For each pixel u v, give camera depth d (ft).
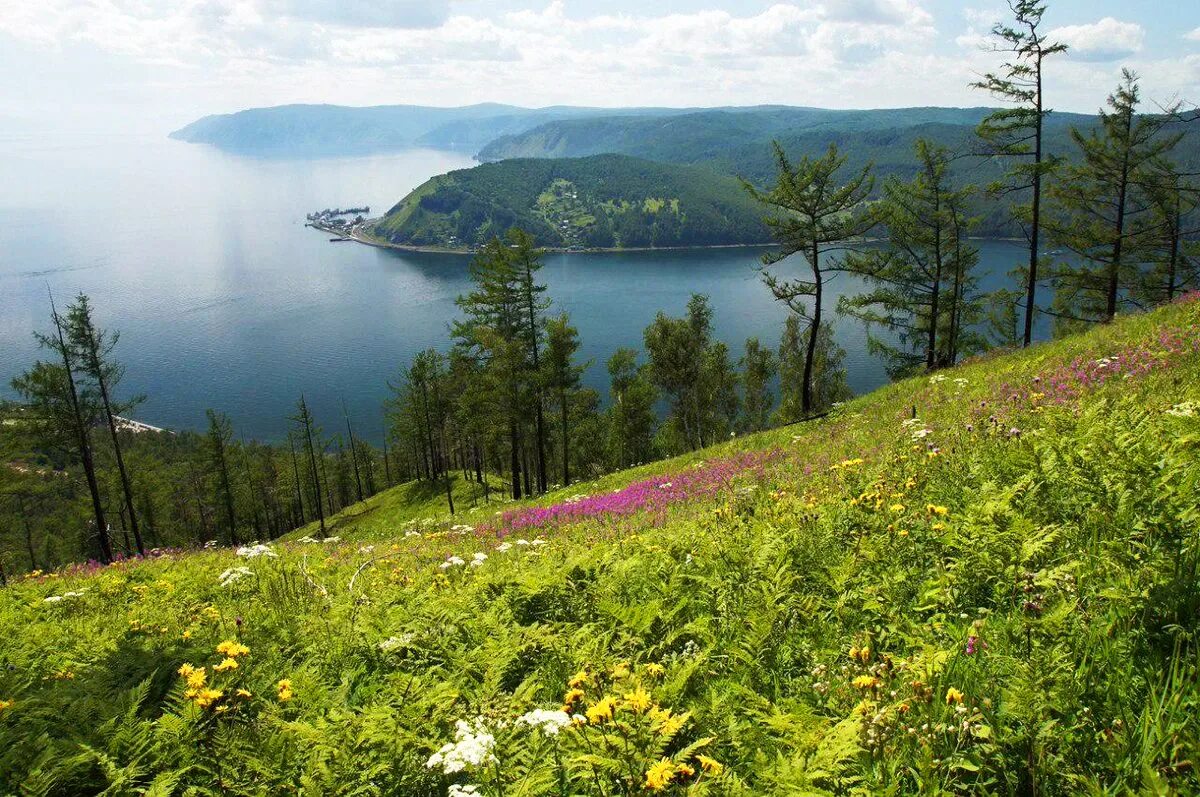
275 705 14.61
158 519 253.44
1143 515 13.88
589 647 15.28
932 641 12.76
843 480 29.35
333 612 22.89
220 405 581.53
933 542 17.31
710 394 217.15
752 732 11.58
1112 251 113.60
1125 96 106.01
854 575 17.10
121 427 407.64
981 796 8.70
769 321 636.07
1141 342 42.16
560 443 236.43
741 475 49.49
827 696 12.06
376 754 11.91
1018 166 93.71
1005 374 54.44
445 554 40.27
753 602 16.79
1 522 219.82
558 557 29.35
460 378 202.59
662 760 9.71
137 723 13.93
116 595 37.27
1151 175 106.93
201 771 12.91
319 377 645.92
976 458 23.48
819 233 101.96
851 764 9.67
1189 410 19.47
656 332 198.90
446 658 17.06
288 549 52.49
